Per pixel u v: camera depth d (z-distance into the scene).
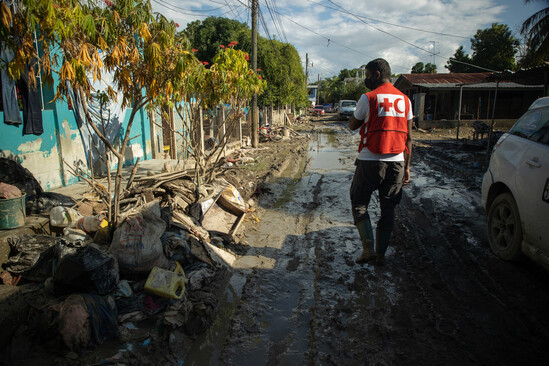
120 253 3.34
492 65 36.78
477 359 2.64
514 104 24.48
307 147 15.88
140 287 3.29
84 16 2.73
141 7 3.10
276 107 25.77
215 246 4.40
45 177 6.04
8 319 2.59
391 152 3.82
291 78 24.94
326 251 4.69
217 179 6.16
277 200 7.21
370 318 3.20
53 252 3.49
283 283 3.90
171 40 3.40
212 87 5.40
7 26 2.47
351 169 10.47
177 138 10.83
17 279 3.45
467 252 4.48
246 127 16.91
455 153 13.50
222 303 3.52
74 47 2.87
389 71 4.09
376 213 6.23
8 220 3.78
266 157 12.47
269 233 5.38
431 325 3.07
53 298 3.05
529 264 4.11
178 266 3.61
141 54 3.54
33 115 5.46
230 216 5.42
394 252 4.57
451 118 24.97
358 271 4.10
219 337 3.04
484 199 4.60
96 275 2.99
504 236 4.15
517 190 3.76
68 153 6.59
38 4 2.55
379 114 3.82
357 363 2.67
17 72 2.85
